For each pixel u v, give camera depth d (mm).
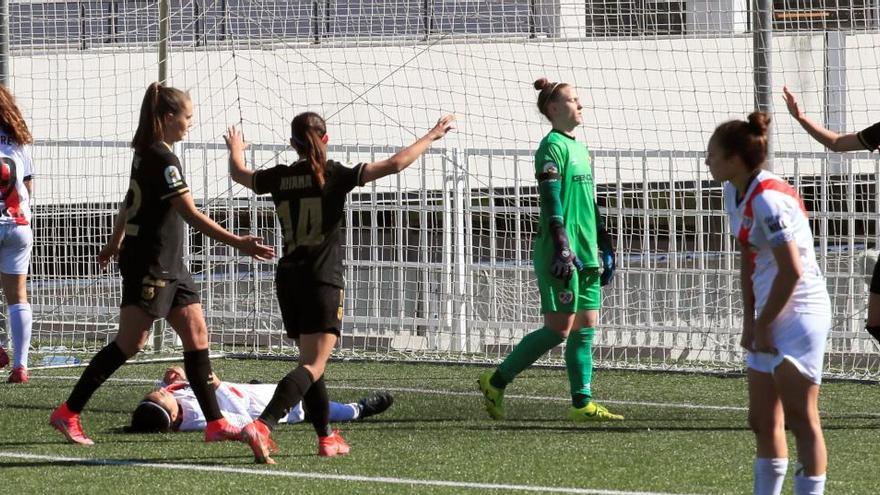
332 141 58938
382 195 48688
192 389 23859
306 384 21609
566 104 26438
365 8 56469
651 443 23859
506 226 47500
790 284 15289
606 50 48812
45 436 24484
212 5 53406
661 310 39000
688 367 36344
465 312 41094
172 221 22656
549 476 20438
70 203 47375
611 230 43281
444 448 23250
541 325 40062
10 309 32812
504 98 53875
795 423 15820
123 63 59375
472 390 32156
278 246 43281
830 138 22906
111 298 44781
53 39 54531
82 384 23266
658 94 57094
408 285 44688
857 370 35531
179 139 22750
